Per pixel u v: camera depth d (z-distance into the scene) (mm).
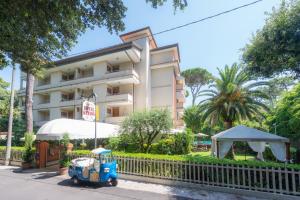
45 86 36250
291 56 11406
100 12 7004
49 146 16750
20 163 17031
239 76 22516
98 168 10109
